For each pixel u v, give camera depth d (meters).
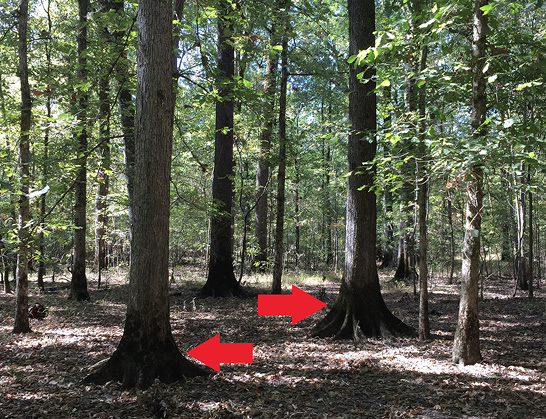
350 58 5.73
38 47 12.23
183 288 15.14
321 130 13.41
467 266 6.17
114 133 10.78
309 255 25.73
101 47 7.80
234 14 8.39
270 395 5.09
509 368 5.96
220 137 13.80
